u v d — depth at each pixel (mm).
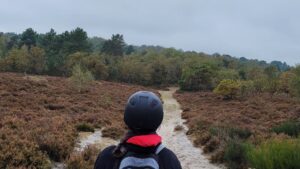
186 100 56438
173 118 33844
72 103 30438
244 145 13555
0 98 25406
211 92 71812
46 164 9836
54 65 89625
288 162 9992
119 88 63031
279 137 17125
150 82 102312
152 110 2207
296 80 35969
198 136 19312
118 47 130000
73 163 10430
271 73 71812
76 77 42875
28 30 120250
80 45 107312
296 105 36844
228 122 24734
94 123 21297
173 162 2156
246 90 53656
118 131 19219
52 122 16938
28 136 11672
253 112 32562
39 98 28672
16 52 85750
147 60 125500
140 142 2119
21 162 9477
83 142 15727
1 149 10023
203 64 83812
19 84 37500
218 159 13906
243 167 12422
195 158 14898
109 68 97562
